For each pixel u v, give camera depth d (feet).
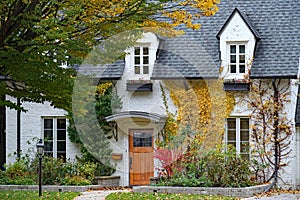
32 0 41.27
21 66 41.91
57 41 46.88
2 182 67.15
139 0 43.09
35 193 60.18
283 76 72.64
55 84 44.06
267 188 68.13
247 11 81.05
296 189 73.26
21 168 70.79
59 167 70.18
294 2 80.89
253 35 74.90
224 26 75.46
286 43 76.23
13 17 41.24
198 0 45.73
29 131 79.36
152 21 46.65
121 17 43.50
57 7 42.96
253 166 73.15
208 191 62.69
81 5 42.09
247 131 75.20
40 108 79.20
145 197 57.06
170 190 63.16
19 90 46.29
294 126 74.33
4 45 42.22
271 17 79.71
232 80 74.28
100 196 58.70
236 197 60.49
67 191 65.46
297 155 74.59
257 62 74.69
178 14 46.68
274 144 73.77
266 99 74.18
